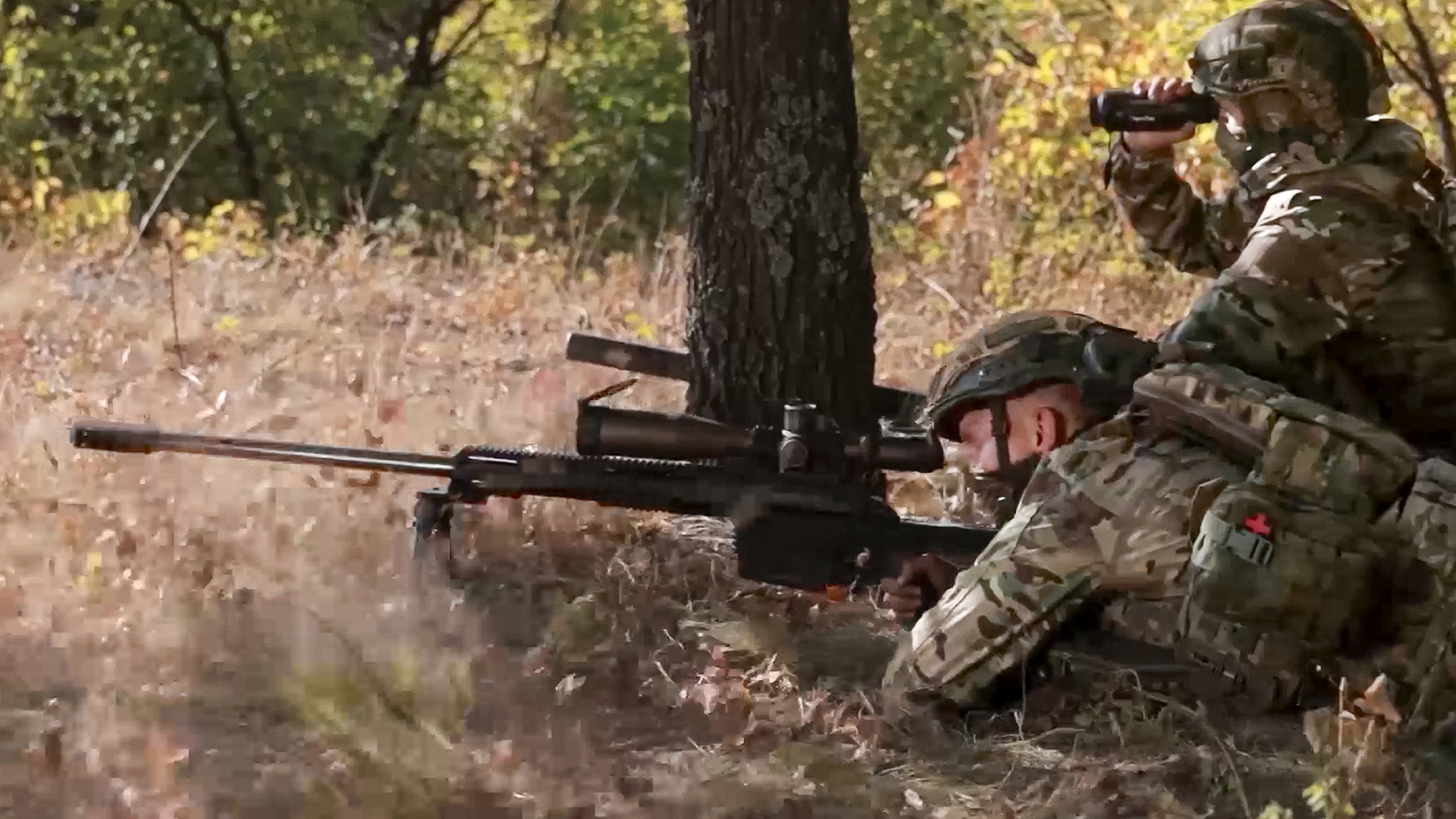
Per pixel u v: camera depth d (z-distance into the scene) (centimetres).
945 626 601
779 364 869
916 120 2858
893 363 1214
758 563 666
